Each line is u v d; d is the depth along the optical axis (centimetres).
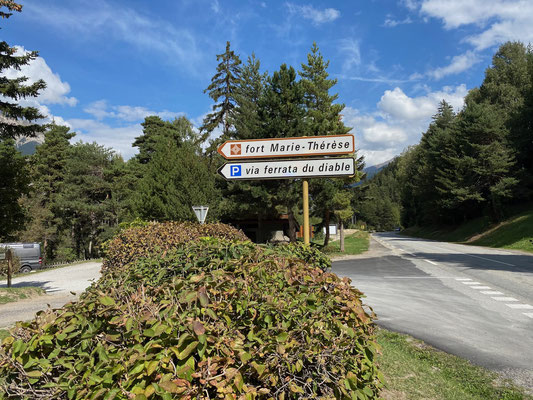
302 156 532
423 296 1022
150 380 176
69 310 216
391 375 432
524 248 2717
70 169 4109
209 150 3192
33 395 183
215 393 190
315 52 2802
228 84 3419
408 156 8350
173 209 1992
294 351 208
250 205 2408
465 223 5116
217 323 203
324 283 269
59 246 4381
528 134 4397
